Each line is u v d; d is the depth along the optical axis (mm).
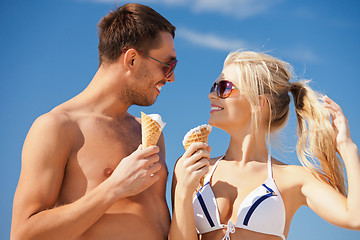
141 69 3113
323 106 3416
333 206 2961
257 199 3031
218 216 3074
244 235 2967
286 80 3590
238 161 3381
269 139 3389
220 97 3375
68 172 2773
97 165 2826
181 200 2832
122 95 3117
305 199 3186
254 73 3367
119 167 2611
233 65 3428
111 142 2951
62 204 2746
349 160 3111
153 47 3154
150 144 2787
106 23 3221
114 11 3291
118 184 2535
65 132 2750
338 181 3305
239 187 3191
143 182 2539
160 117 2842
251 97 3307
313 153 3404
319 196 3059
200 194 3236
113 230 2764
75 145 2799
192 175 2789
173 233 2873
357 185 2943
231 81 3355
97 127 2936
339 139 3234
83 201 2514
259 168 3283
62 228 2438
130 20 3131
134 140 3150
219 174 3352
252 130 3346
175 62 3322
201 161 2832
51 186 2600
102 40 3168
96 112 3025
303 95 3547
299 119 3568
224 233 3029
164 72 3234
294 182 3176
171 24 3406
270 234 2975
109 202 2506
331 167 3318
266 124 3484
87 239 2697
